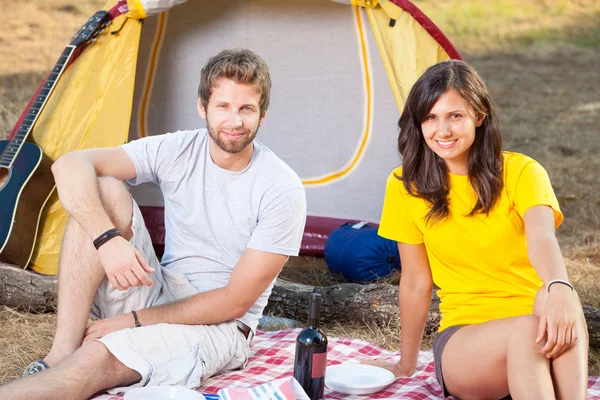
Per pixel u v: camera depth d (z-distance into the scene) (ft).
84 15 33.65
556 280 7.32
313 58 15.64
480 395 7.92
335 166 16.10
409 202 8.59
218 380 8.91
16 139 13.39
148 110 15.58
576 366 7.03
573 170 21.93
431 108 8.00
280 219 8.84
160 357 8.37
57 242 13.30
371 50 15.30
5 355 10.43
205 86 8.73
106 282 8.84
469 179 8.16
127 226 8.85
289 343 10.43
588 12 38.91
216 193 9.11
